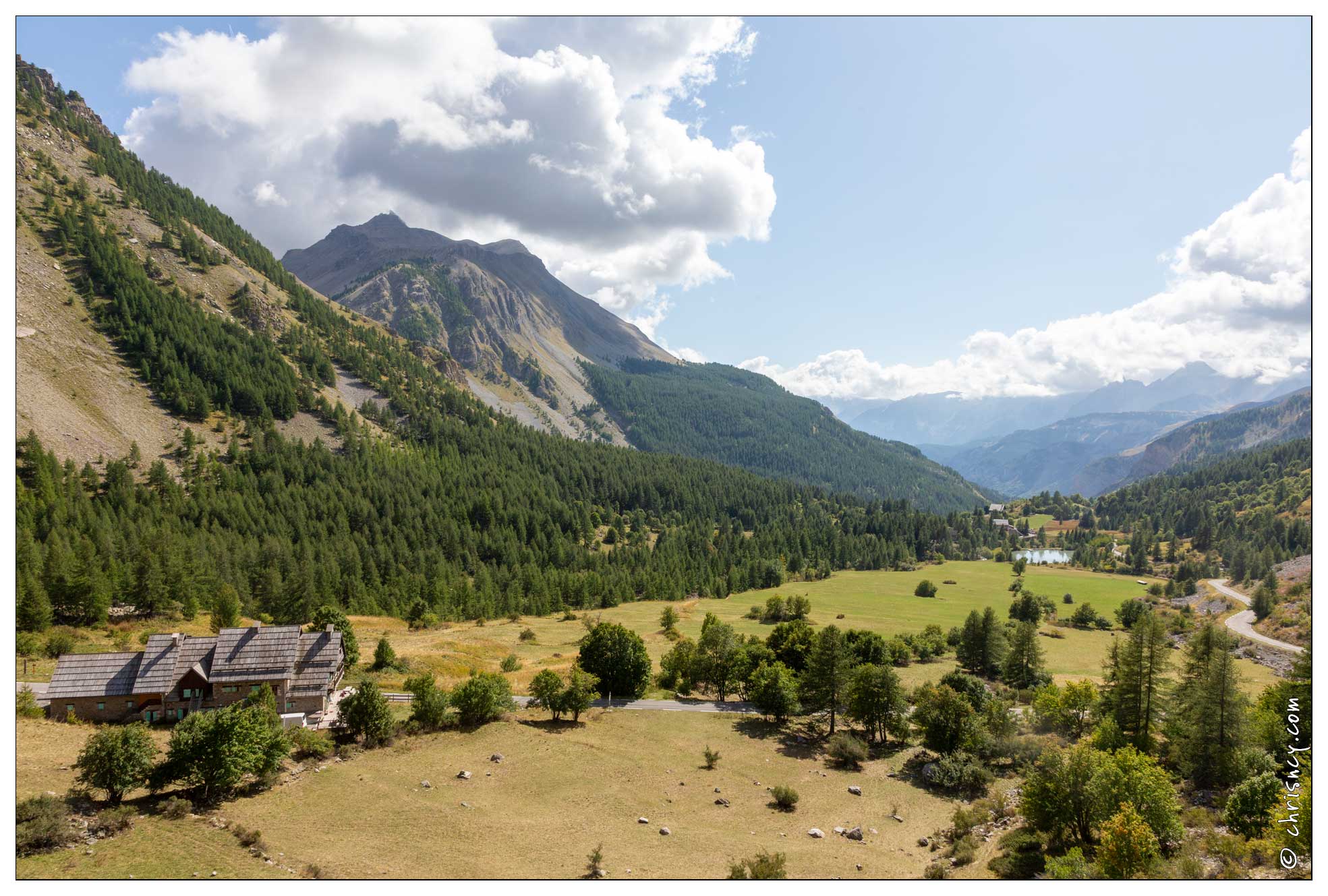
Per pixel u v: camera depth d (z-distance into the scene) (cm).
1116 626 16250
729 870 4600
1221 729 5891
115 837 4219
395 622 13725
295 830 4694
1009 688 10162
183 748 4872
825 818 5869
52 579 10156
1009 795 6397
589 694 7862
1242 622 15125
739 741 7738
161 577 11400
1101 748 6638
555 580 18250
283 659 7225
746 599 19888
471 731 7169
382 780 5753
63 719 6391
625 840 5056
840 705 8369
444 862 4422
